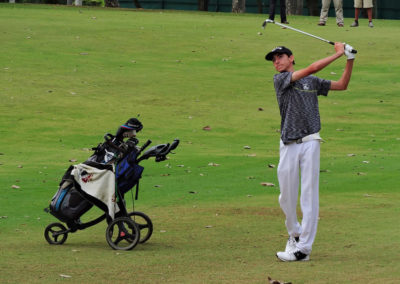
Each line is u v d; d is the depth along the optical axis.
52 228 29.33
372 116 59.69
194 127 54.97
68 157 45.41
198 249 25.14
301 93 23.12
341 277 20.42
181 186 37.91
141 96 63.53
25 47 78.31
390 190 36.47
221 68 74.62
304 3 162.62
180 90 65.94
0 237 27.62
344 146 49.62
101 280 20.77
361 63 77.50
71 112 57.88
